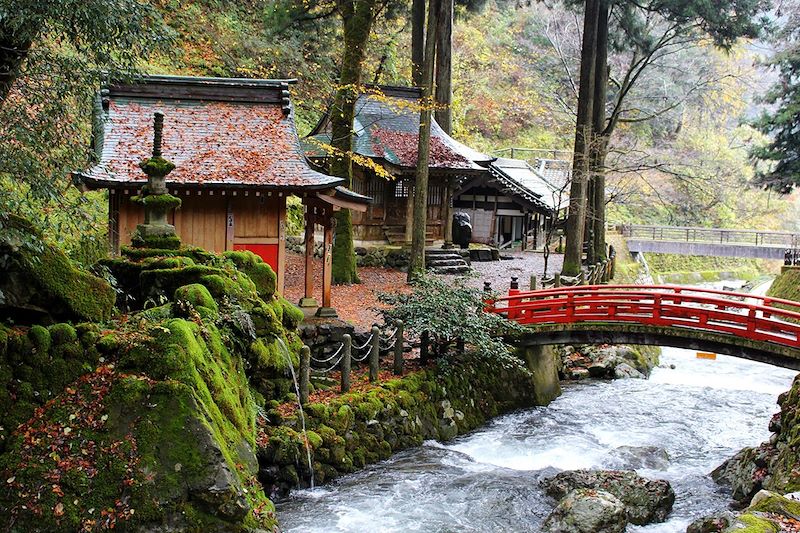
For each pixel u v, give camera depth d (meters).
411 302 15.35
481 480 12.20
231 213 15.72
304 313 16.28
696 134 52.88
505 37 55.88
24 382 8.11
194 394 8.17
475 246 32.75
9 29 9.41
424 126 22.64
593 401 18.25
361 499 11.25
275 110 16.75
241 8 31.59
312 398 12.75
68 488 7.62
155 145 11.80
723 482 12.81
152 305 10.40
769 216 57.09
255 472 8.89
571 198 28.02
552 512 10.58
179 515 7.71
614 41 30.61
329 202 15.56
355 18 22.22
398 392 13.94
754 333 15.36
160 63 24.88
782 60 31.80
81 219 11.20
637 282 39.50
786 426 12.69
